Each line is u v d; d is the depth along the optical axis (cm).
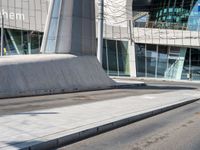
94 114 1141
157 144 798
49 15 2900
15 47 5081
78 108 1302
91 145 762
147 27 5606
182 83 4372
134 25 5638
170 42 5303
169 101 1781
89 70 2711
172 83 4262
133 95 2109
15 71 2017
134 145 778
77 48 2798
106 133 915
